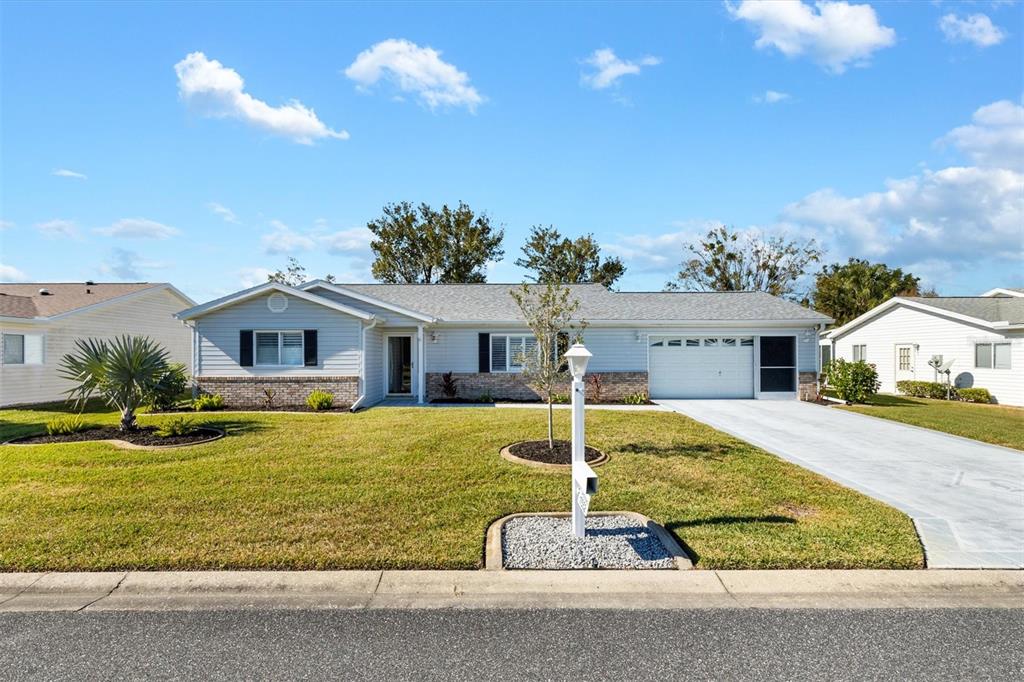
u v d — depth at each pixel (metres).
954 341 20.89
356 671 3.21
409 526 5.51
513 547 5.05
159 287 22.56
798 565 4.69
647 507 6.18
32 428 11.62
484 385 18.44
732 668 3.25
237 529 5.40
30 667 3.25
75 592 4.27
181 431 10.40
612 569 4.64
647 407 16.22
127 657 3.37
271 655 3.38
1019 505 6.61
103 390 10.72
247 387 16.56
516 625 3.77
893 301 23.75
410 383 19.86
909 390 22.30
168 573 4.52
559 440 9.86
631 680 3.12
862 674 3.20
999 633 3.70
